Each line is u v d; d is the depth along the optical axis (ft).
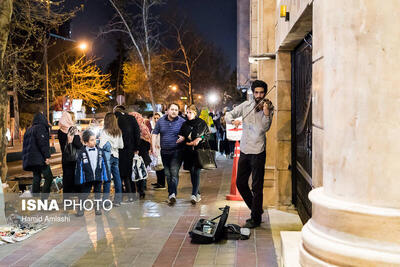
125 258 16.26
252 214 20.17
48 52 119.44
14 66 55.31
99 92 132.77
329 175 8.10
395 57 7.09
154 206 25.86
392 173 7.25
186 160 27.02
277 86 23.38
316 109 11.95
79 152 23.68
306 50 19.16
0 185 21.39
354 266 7.35
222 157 56.18
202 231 18.37
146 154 31.86
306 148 18.92
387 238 7.24
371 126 7.30
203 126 26.68
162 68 139.74
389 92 7.15
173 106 26.96
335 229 7.73
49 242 18.61
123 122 27.04
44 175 26.78
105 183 24.82
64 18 41.47
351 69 7.45
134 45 109.91
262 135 19.94
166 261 15.83
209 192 30.53
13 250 17.57
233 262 15.55
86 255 16.75
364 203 7.48
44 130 26.37
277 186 23.58
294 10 16.75
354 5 7.36
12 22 43.06
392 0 7.06
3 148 28.19
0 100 27.86
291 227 20.10
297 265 9.00
